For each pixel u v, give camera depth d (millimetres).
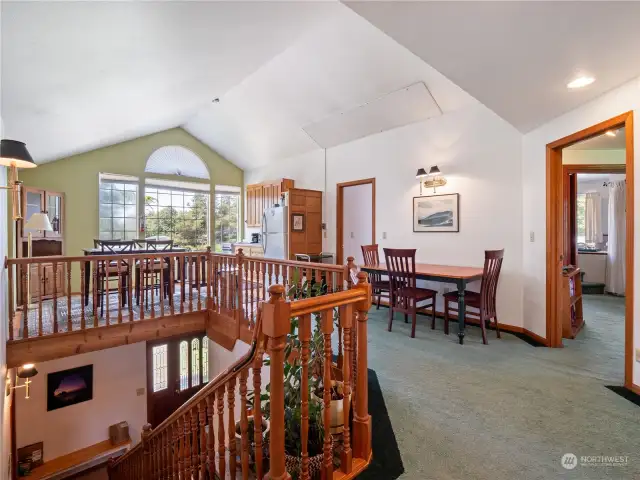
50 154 4750
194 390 5645
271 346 1165
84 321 3219
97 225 5684
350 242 6426
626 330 2332
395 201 4801
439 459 1609
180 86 3971
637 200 2256
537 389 2318
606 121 2543
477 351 3098
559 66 2168
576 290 3975
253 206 7160
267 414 1659
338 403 1689
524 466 1551
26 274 3041
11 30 1759
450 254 4223
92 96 3193
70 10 1758
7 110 2783
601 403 2119
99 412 4656
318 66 4137
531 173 3488
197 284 3963
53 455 4285
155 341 5246
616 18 1660
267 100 5137
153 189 6395
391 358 2934
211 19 2484
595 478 1470
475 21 1741
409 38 1922
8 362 2879
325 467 1372
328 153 5727
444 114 4238
